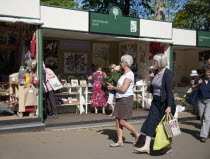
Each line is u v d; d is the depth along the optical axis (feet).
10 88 24.70
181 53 45.52
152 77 17.46
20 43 27.02
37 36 22.25
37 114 22.82
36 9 22.08
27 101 21.95
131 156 16.42
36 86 22.58
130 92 17.33
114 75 18.74
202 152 17.67
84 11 25.20
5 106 23.16
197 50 43.62
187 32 33.35
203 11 52.08
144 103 32.71
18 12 21.35
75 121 24.11
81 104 28.68
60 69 32.07
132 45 34.63
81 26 25.12
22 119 21.77
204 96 20.20
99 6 57.41
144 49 33.09
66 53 32.37
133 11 58.59
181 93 43.42
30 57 23.00
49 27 23.40
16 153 16.35
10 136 19.89
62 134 21.15
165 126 15.84
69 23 24.44
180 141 20.47
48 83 24.84
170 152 17.42
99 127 23.94
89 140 19.72
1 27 26.99
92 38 31.91
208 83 20.25
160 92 16.46
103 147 18.10
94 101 28.14
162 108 16.52
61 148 17.58
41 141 19.01
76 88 29.81
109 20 26.55
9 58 28.17
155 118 16.63
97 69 28.45
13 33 27.78
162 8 37.88
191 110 33.42
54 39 31.40
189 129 24.75
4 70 27.89
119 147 18.20
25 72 22.54
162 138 15.94
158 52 31.55
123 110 17.29
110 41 35.42
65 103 27.99
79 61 33.30
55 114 25.49
